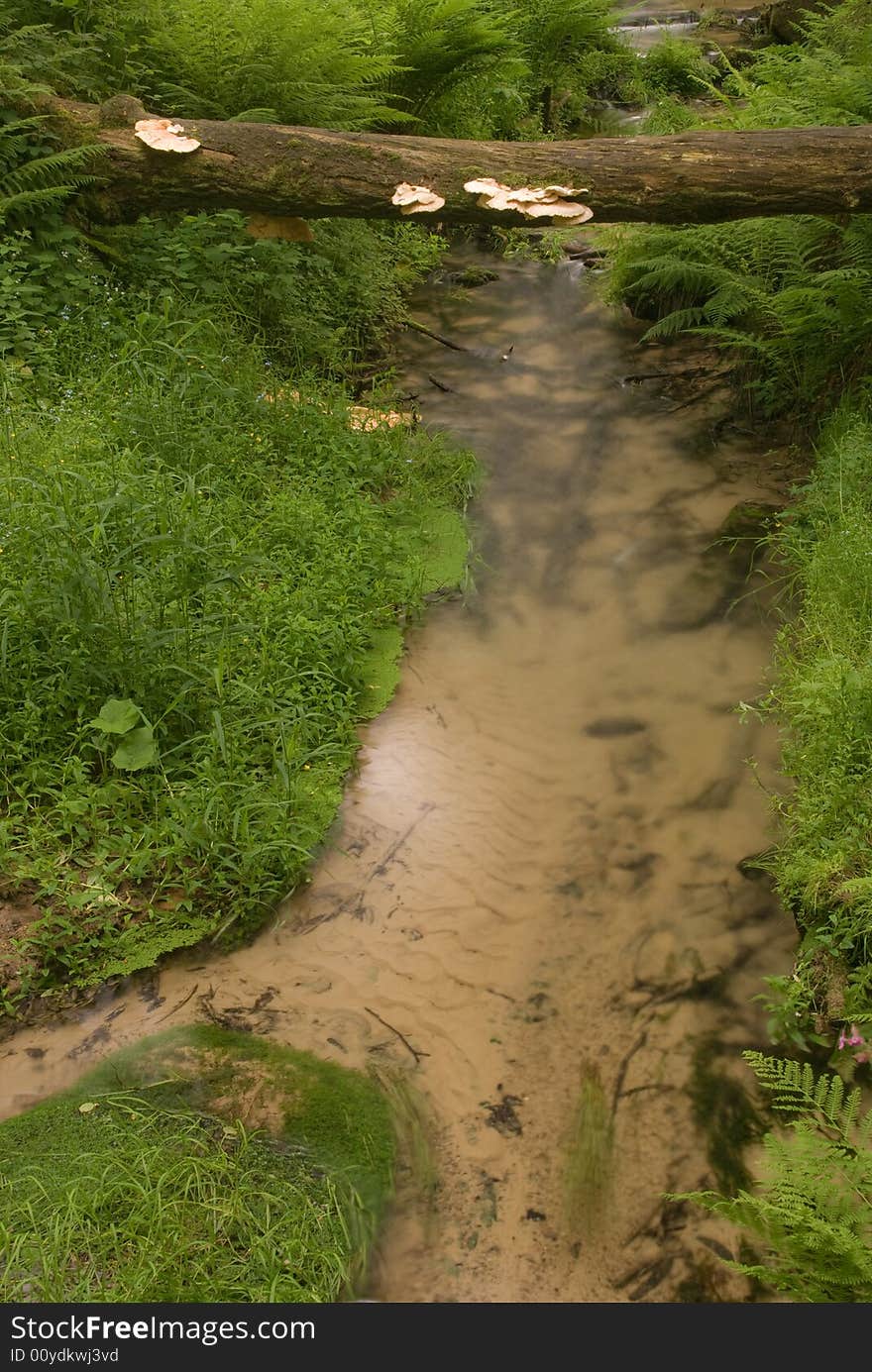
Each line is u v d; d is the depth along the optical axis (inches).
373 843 150.9
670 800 158.2
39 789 141.9
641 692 179.5
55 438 189.0
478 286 325.7
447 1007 128.6
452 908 141.7
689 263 267.1
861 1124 103.7
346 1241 103.6
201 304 240.2
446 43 331.0
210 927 136.9
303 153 226.7
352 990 130.6
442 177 225.6
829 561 181.9
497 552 215.6
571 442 252.4
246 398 220.4
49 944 130.6
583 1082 120.5
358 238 295.3
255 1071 119.6
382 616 193.2
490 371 281.3
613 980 132.3
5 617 152.8
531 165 225.1
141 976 131.4
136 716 148.8
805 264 251.8
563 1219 107.1
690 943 136.9
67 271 226.8
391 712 174.9
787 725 170.1
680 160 220.7
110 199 232.7
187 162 226.8
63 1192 103.3
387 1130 114.3
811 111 259.4
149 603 161.0
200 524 176.1
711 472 239.6
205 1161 107.3
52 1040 123.0
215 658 160.4
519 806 157.6
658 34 553.3
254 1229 102.3
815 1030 126.0
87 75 247.8
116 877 138.1
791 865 141.5
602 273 329.4
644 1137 114.9
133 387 208.4
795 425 249.6
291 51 262.7
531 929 138.9
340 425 227.8
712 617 196.9
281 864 144.2
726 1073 121.4
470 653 188.7
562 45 459.8
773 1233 96.4
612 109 465.4
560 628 195.0
